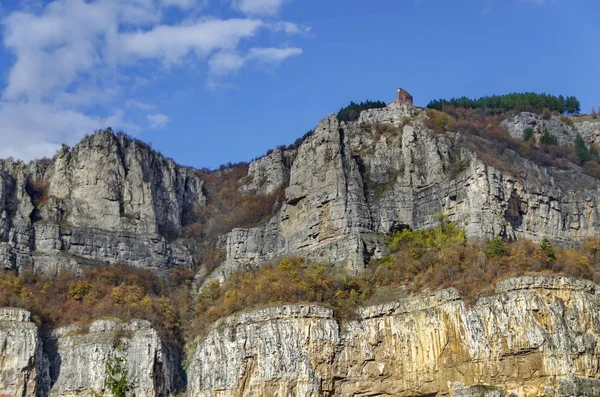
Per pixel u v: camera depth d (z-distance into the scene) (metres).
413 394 159.12
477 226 179.75
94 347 169.00
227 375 163.62
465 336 155.00
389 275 176.00
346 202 194.25
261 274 186.25
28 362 165.12
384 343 163.88
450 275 165.00
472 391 150.75
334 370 162.88
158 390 168.75
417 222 195.25
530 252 168.00
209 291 194.50
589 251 177.50
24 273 194.62
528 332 149.62
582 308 152.75
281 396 159.12
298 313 165.25
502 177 186.25
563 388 145.38
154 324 181.62
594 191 197.00
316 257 190.38
